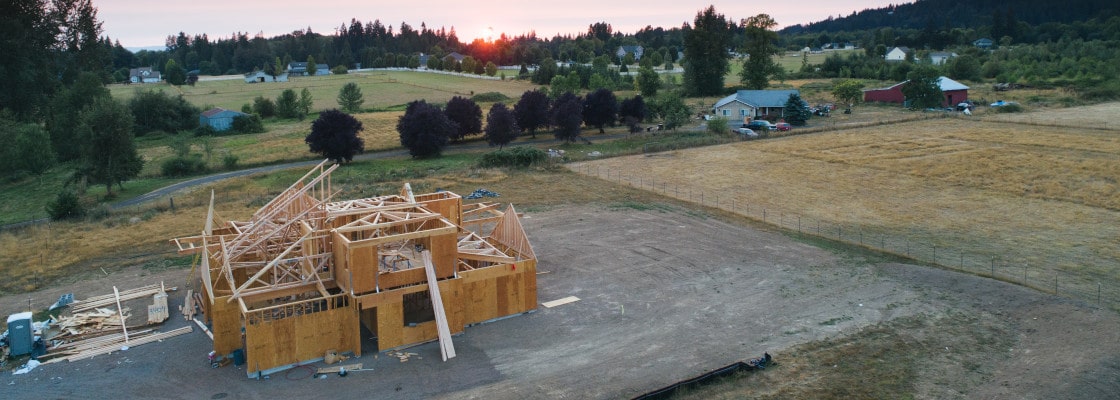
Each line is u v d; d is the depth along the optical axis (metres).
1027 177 51.47
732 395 21.19
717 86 122.44
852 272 32.53
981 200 46.34
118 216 46.53
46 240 40.09
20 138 62.47
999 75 122.25
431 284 25.06
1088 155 57.59
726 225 41.62
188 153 71.75
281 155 74.38
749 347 24.70
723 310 28.20
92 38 92.31
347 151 66.81
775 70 123.12
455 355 24.36
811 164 59.62
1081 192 46.81
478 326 27.05
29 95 78.50
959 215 43.12
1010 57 149.38
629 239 38.62
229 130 98.25
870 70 133.75
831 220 42.72
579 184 53.78
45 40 84.19
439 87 153.38
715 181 54.44
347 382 22.48
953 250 36.25
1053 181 49.91
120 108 57.09
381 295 24.33
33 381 22.67
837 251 35.88
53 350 24.97
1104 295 29.27
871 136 72.00
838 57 144.25
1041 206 44.38
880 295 29.50
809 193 49.88
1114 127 70.31
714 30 120.50
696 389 21.58
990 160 57.50
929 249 36.44
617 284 31.45
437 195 32.75
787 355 23.91
